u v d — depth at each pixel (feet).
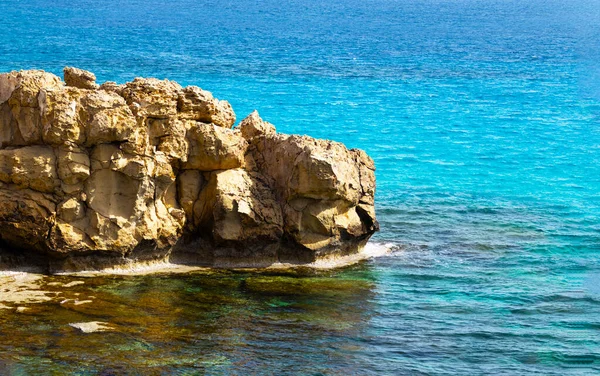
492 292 105.91
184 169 108.88
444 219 137.39
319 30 472.85
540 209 145.69
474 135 210.79
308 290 102.78
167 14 523.29
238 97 245.45
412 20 577.02
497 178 168.35
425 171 172.24
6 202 100.42
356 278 107.86
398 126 218.18
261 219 108.17
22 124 101.71
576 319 98.63
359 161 114.73
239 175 109.81
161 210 106.93
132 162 102.27
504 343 91.66
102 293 97.19
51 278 100.58
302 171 107.45
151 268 106.22
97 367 80.64
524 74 318.45
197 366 82.28
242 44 378.32
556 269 115.44
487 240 126.93
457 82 294.46
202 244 109.29
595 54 384.68
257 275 106.11
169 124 106.73
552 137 211.00
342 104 244.01
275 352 86.48
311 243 110.01
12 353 82.17
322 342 89.45
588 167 180.14
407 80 295.07
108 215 102.47
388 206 143.95
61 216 101.14
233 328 91.25
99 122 100.32
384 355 87.25
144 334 88.12
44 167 100.01
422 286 106.83
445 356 87.97
